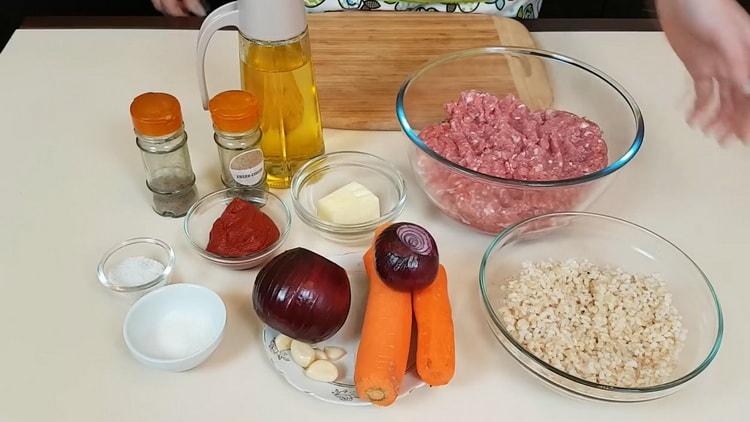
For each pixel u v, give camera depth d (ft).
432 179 2.72
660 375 2.30
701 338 2.42
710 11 2.73
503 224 2.73
